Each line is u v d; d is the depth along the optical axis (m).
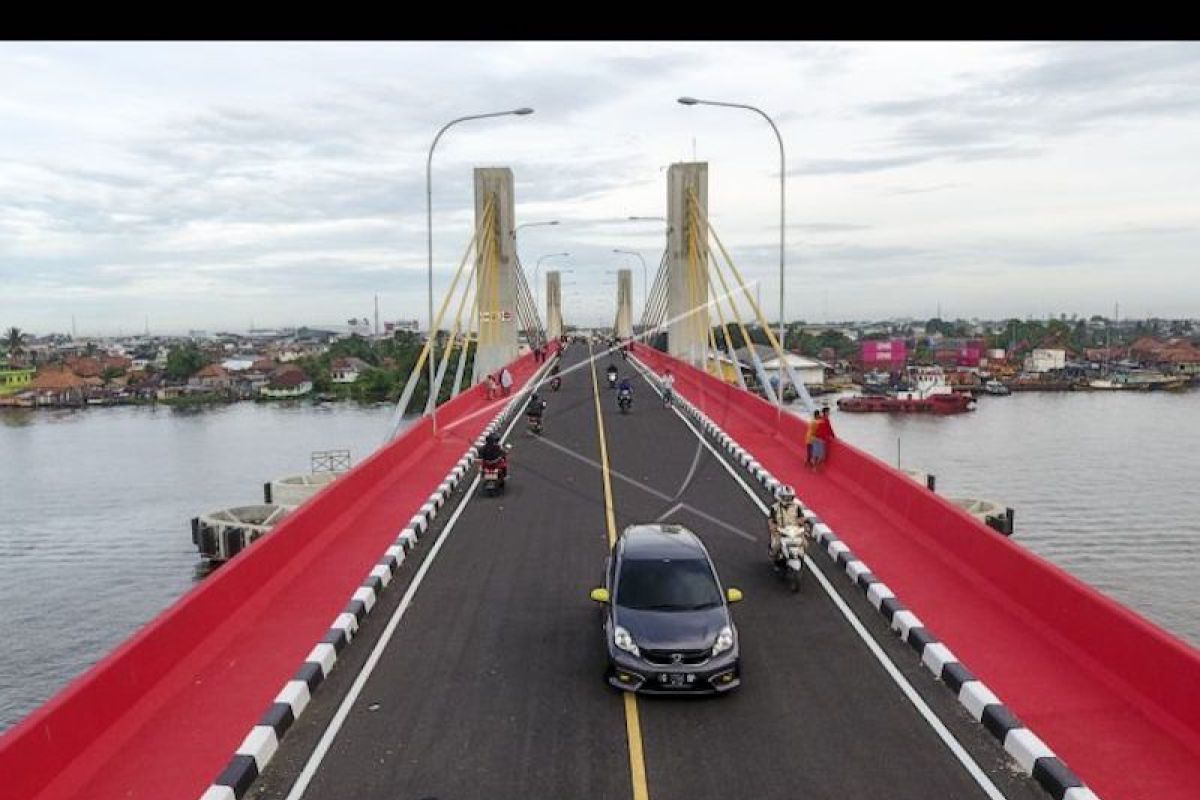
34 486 70.25
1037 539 51.06
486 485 20.41
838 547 14.93
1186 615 40.03
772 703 9.65
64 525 57.03
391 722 9.30
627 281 124.44
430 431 27.19
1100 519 55.53
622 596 10.54
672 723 9.22
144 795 7.83
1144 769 8.06
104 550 51.12
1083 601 10.38
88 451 89.19
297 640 11.33
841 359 163.38
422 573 14.52
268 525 29.72
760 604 12.80
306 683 9.81
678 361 50.38
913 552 14.88
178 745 8.67
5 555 50.22
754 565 14.82
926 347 191.25
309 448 86.88
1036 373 162.50
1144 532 52.44
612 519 18.09
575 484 21.66
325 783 8.15
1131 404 125.81
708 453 25.97
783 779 8.13
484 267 55.47
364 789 8.05
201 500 64.31
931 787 8.00
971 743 8.76
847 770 8.28
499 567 14.82
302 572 14.09
